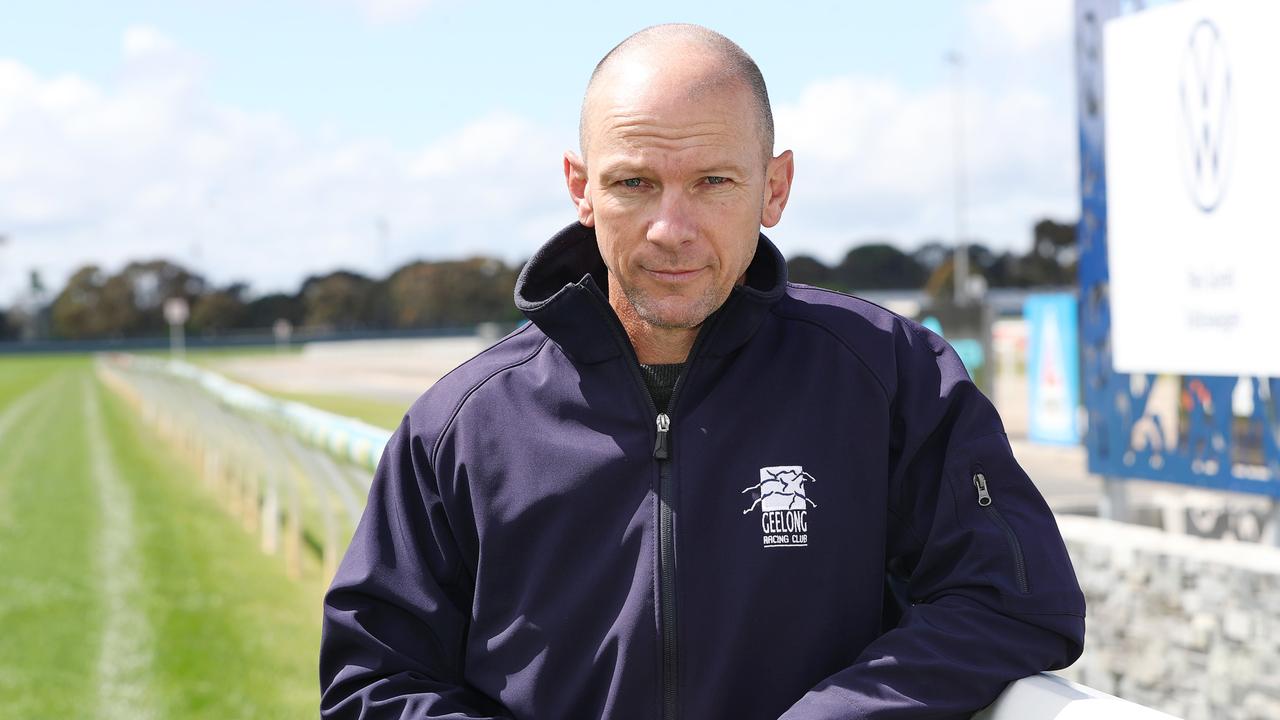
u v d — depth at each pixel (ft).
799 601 4.47
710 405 4.61
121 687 15.69
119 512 31.86
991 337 42.24
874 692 4.20
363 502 14.44
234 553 25.05
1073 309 37.86
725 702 4.47
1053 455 37.60
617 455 4.58
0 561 25.09
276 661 16.80
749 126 4.29
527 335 5.00
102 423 66.64
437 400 4.95
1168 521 15.39
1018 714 4.08
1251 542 14.80
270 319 354.33
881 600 4.63
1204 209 12.19
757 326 4.58
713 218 4.27
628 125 4.22
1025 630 4.25
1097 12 13.71
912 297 231.09
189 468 42.37
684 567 4.48
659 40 4.32
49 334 360.48
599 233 4.42
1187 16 12.25
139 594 21.39
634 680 4.49
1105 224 13.89
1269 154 11.34
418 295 335.06
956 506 4.49
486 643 4.76
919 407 4.65
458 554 4.92
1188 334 12.50
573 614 4.59
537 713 4.63
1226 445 12.37
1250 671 10.00
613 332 4.59
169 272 362.94
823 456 4.55
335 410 62.18
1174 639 10.74
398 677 4.64
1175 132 12.53
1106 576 11.51
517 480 4.67
